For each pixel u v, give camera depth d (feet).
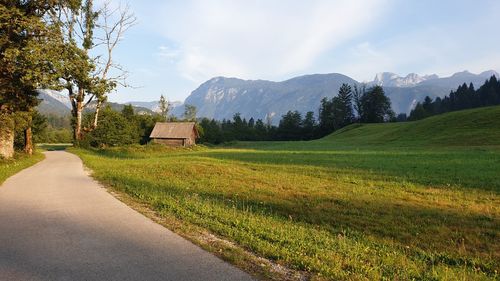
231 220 34.60
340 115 488.85
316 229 37.76
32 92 97.55
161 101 383.04
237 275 20.71
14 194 48.55
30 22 70.95
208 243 26.81
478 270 27.48
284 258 23.79
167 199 44.57
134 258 23.41
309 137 496.23
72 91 174.70
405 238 36.81
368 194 59.47
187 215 35.91
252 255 24.50
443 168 92.02
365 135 322.75
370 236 36.45
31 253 24.27
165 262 22.71
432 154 133.39
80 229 30.58
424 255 30.53
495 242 35.86
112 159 123.54
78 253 24.32
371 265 24.27
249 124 570.87
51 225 31.86
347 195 58.18
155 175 76.43
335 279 20.61
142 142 299.17
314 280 20.24
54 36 74.18
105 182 60.85
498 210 49.08
